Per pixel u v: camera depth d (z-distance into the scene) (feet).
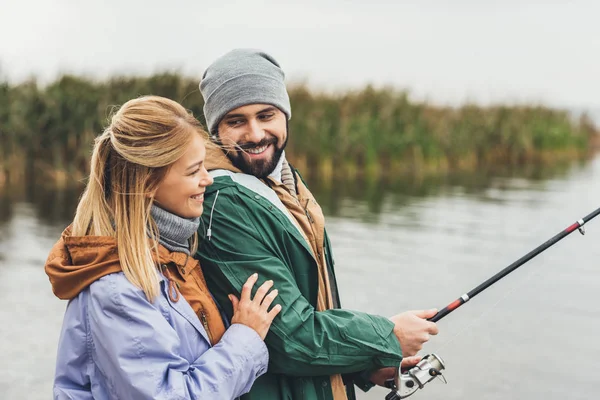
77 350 5.46
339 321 6.25
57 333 16.08
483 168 65.00
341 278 21.24
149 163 5.52
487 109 70.18
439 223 31.78
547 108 78.38
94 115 44.27
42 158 44.42
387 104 59.98
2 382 13.32
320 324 6.15
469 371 14.05
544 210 35.99
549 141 74.49
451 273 21.94
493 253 25.02
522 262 7.78
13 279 20.47
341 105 56.85
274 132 6.67
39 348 15.11
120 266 5.43
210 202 6.30
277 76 6.76
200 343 5.72
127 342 5.26
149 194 5.59
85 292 5.45
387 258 24.06
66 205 35.45
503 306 18.28
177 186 5.69
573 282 20.72
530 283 20.67
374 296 19.20
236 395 5.63
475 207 37.14
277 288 6.09
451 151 64.18
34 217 31.48
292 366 6.10
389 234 28.84
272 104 6.62
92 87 45.19
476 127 67.05
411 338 6.60
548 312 17.76
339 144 54.08
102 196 5.64
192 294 5.85
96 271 5.40
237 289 6.08
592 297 19.06
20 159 43.93
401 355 6.40
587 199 40.50
